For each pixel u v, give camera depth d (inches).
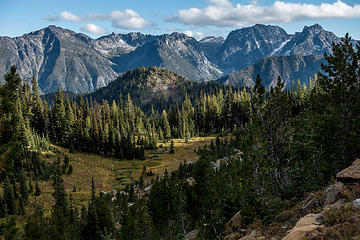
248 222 759.7
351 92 880.3
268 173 909.2
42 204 2829.7
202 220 938.7
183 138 6594.5
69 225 1758.1
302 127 1060.5
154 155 5206.7
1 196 2603.3
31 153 3954.2
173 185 1649.9
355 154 856.9
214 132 6520.7
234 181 969.5
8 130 411.8
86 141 5044.3
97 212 1909.4
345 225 371.2
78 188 3459.6
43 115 5393.7
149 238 1283.2
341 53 898.7
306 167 906.7
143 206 1740.9
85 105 6363.2
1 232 414.3
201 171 1459.2
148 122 7406.5
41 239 1325.0
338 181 566.3
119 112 7150.6
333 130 885.8
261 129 1009.5
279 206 826.2
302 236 383.6
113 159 4940.9
